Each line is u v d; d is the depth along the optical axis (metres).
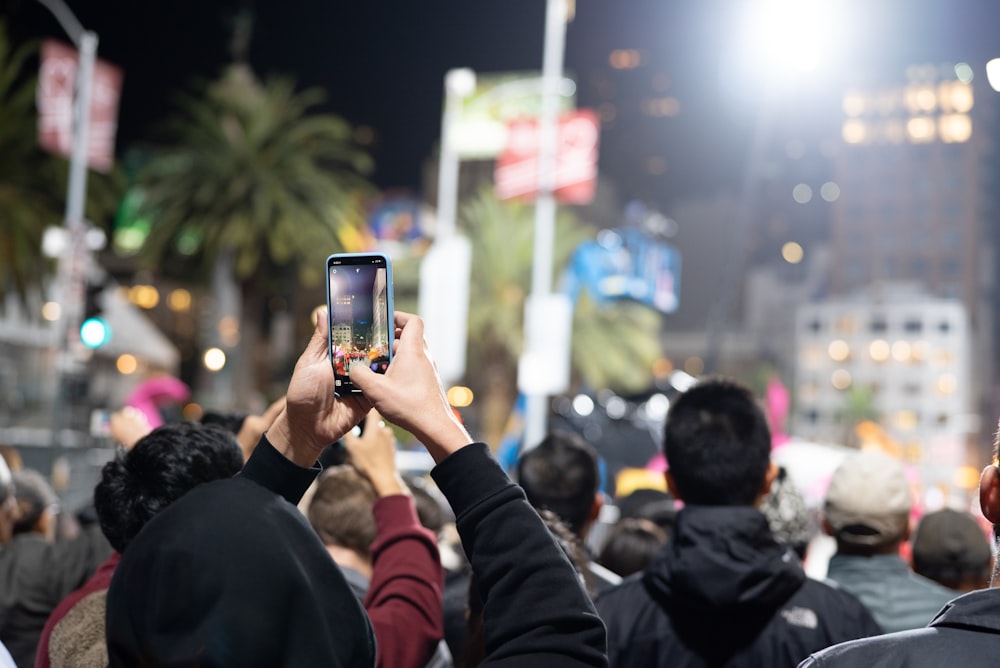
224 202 34.97
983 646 1.68
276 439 1.75
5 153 28.89
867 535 3.85
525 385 17.16
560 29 22.19
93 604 2.46
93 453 17.89
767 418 3.28
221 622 1.44
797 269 146.75
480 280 40.69
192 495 1.56
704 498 3.20
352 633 1.56
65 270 18.61
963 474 81.75
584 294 42.03
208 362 32.75
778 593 3.06
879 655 1.73
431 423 1.67
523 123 21.83
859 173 147.38
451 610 4.02
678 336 135.38
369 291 1.77
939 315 124.75
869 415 117.50
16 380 34.94
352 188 38.50
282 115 36.47
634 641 3.14
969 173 143.62
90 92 23.83
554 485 3.94
